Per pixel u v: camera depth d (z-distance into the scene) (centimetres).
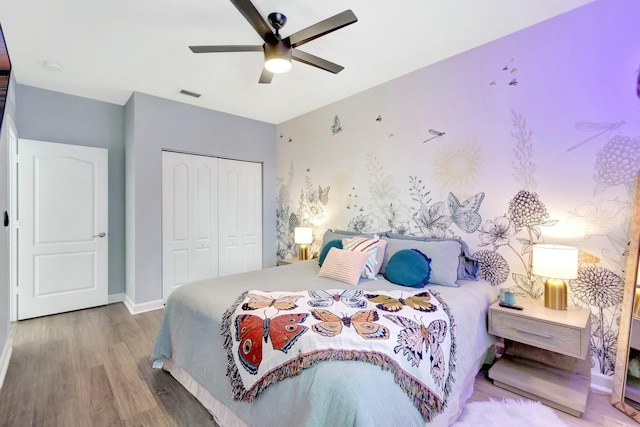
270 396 130
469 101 260
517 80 234
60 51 256
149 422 170
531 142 228
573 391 185
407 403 120
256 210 462
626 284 186
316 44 249
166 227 373
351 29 228
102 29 225
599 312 201
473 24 223
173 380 210
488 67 248
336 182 379
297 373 124
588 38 203
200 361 180
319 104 389
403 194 309
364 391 109
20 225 319
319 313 161
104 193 369
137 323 314
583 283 206
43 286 332
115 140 385
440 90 278
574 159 210
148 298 356
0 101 220
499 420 167
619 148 193
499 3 201
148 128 354
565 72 212
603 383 198
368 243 276
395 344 132
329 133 387
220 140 417
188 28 224
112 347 259
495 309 204
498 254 245
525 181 231
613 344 196
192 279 396
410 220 304
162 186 369
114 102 379
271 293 198
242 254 447
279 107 400
